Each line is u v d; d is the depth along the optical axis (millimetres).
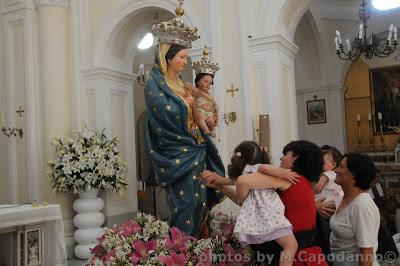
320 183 3578
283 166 2816
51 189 7215
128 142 7816
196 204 3141
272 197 2598
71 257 7070
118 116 7660
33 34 7555
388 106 10812
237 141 6148
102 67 7289
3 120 7746
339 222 2896
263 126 5832
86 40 7523
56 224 5660
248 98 6062
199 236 3238
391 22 10086
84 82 7492
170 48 3256
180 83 3322
